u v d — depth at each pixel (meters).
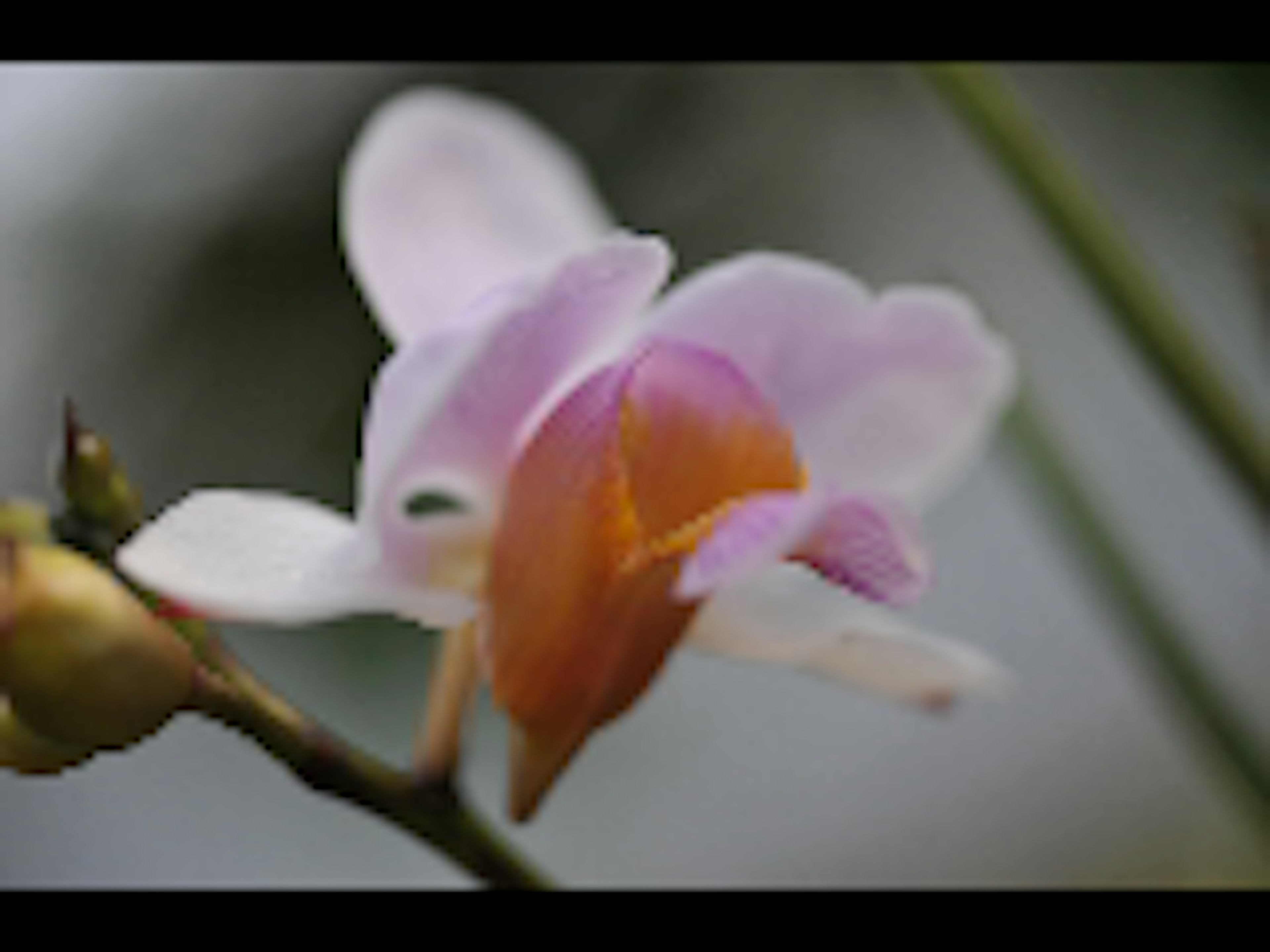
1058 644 0.31
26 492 0.26
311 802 0.28
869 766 0.31
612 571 0.15
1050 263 0.28
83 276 0.27
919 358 0.16
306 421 0.26
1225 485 0.17
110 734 0.14
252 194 0.27
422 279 0.16
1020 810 0.31
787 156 0.29
